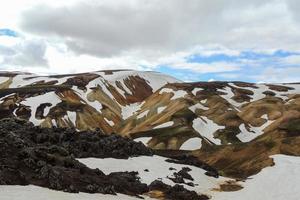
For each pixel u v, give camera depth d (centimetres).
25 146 4512
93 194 3909
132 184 4684
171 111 17188
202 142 12744
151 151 6562
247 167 7506
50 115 16138
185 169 5841
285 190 5134
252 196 4953
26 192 3416
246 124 15162
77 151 5647
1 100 17312
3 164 3806
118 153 5897
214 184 5516
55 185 3809
